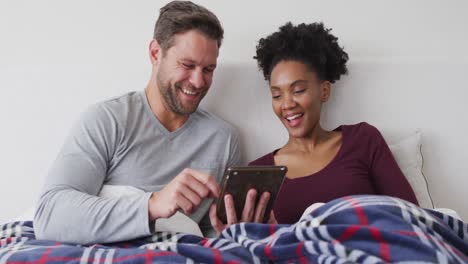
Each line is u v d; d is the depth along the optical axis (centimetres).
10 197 137
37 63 149
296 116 120
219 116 137
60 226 85
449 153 129
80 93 137
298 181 117
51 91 137
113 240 85
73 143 102
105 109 110
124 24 146
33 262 71
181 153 118
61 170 95
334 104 134
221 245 79
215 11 143
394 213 69
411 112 131
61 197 88
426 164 130
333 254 64
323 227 67
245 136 137
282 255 69
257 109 136
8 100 137
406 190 111
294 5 142
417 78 131
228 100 137
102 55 147
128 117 112
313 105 120
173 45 109
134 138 111
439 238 66
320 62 121
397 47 141
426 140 130
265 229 80
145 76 137
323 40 124
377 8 140
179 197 84
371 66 132
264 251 71
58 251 73
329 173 116
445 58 130
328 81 127
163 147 116
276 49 124
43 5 147
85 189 96
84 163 99
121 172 109
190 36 108
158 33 114
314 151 124
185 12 111
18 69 138
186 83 111
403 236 62
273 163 125
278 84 120
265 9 142
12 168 137
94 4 147
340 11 141
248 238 80
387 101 132
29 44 148
